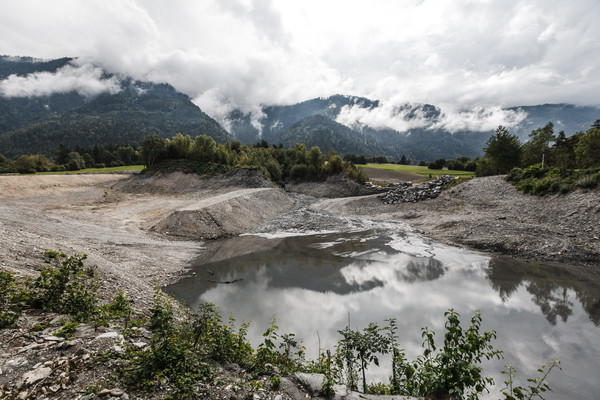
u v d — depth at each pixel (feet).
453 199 148.97
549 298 56.39
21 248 48.60
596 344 40.81
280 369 25.75
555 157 188.85
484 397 31.30
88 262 52.29
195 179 228.63
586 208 91.76
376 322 47.52
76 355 21.06
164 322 24.95
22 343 22.07
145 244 89.04
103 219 123.34
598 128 180.45
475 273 70.90
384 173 337.52
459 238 98.12
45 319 26.68
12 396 16.62
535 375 34.58
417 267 76.23
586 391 32.07
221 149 271.90
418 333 44.14
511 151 187.01
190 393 19.06
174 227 110.52
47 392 17.35
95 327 26.18
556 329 44.86
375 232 117.39
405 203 164.45
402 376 25.21
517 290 60.34
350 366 26.55
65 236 77.66
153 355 21.09
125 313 32.81
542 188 116.16
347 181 248.93
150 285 59.98
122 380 19.24
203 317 26.71
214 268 76.79
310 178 281.54
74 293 31.14
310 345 40.29
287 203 197.67
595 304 53.62
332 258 85.81
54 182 201.77
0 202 147.64
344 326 46.09
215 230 114.42
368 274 71.67
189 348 23.94
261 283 65.77
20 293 28.12
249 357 26.81
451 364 17.92
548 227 90.22
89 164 413.80
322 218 147.64
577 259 75.36
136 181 230.48
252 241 107.55
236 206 138.92
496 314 50.01
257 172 224.33
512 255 82.89
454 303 54.65
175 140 273.33
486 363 36.88
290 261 83.30
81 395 17.43
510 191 131.54
